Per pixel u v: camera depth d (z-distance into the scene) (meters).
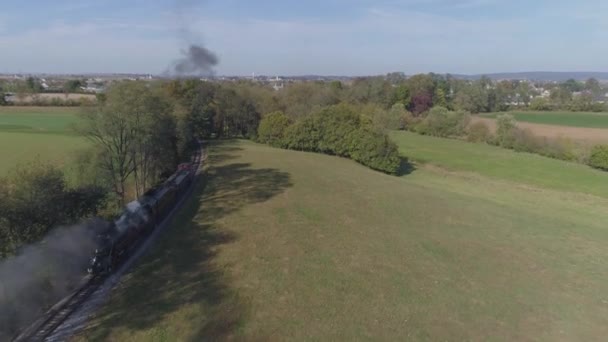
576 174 70.06
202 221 33.81
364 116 79.06
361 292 23.88
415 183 60.16
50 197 24.45
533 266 30.27
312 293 23.23
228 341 18.39
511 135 91.00
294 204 40.84
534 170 72.69
